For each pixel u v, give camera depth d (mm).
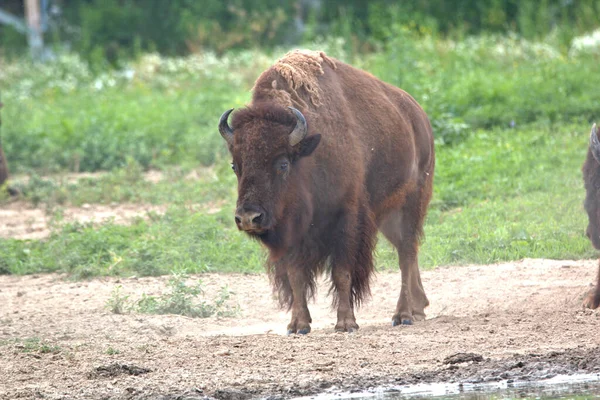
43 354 30125
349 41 103062
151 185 66250
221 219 54594
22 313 38750
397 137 36031
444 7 118688
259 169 30797
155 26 131000
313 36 116062
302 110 32750
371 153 34938
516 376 26281
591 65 82750
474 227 49062
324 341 30484
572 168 58469
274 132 30984
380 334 31562
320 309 39375
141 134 78625
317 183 32812
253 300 40344
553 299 36719
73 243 50625
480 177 58188
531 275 41125
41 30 137625
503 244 45844
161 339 32062
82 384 26438
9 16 144875
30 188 67688
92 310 38688
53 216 58188
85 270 46375
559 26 105125
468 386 25484
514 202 52969
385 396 24734
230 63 108375
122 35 130625
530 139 65000
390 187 35969
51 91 102438
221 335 32781
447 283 41062
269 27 124688
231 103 84562
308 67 34344
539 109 71438
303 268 33250
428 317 36531
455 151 64188
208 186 63062
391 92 38156
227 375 26859
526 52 91688
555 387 25188
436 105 71438
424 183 38625
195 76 103000
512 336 30422
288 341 30719
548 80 77312
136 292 42438
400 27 92500
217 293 41562
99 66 115250
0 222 60031
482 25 114000
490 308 36469
